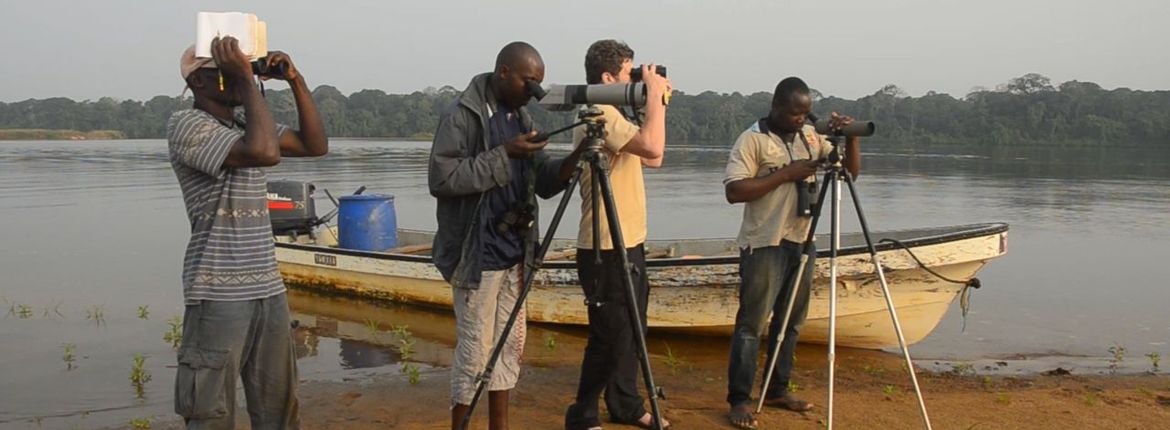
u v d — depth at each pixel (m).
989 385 6.75
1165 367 7.77
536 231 4.41
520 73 4.11
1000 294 11.11
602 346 4.73
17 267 13.33
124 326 9.35
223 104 3.59
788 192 5.04
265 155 3.41
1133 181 32.69
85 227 18.30
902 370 7.46
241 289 3.52
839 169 4.73
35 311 10.12
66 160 49.59
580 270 4.75
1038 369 7.69
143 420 5.98
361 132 106.56
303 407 5.93
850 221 19.86
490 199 4.16
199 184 3.50
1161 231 17.47
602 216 4.55
